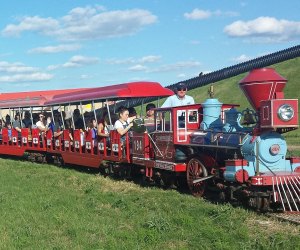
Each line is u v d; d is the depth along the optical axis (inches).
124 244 269.6
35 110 864.9
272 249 253.8
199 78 1157.7
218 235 280.7
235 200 379.2
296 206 345.7
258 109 370.6
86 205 385.7
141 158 510.6
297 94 1782.7
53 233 301.0
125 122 552.1
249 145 364.5
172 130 451.5
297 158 372.8
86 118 668.1
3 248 267.9
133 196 426.9
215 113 432.5
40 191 460.4
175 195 430.6
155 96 566.3
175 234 287.0
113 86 591.8
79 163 661.3
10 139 891.4
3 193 444.1
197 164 421.7
